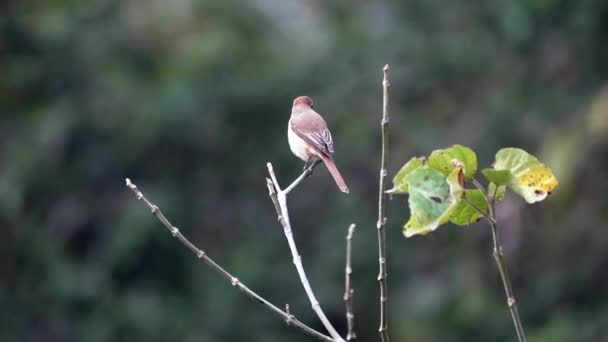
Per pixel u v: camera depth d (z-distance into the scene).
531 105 16.88
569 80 16.91
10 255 17.31
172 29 19.14
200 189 18.69
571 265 15.28
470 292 16.34
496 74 17.53
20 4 18.72
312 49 18.77
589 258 15.12
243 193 18.75
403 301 17.05
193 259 18.19
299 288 17.84
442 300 16.55
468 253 16.77
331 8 19.56
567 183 14.37
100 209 18.41
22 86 18.58
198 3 19.25
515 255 14.60
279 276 17.92
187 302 17.89
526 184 5.32
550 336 15.25
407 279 17.27
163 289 18.03
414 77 17.89
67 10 18.98
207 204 18.66
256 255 18.06
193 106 18.05
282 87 18.27
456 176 5.27
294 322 5.65
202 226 18.56
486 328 16.06
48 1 19.09
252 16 19.44
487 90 17.55
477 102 17.59
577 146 14.45
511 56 17.45
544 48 17.00
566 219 14.73
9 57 18.55
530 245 14.80
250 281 17.77
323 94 18.25
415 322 16.64
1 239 17.28
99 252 18.11
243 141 18.55
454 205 5.25
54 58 18.67
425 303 16.66
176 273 18.17
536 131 16.69
